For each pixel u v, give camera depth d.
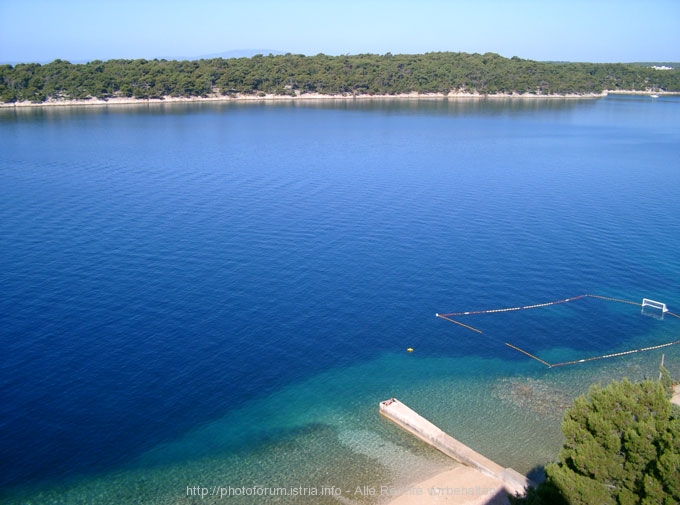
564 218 90.56
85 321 54.78
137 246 74.69
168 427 41.44
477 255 74.69
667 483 22.30
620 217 91.19
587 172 127.00
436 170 127.06
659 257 74.38
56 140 159.50
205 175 117.31
